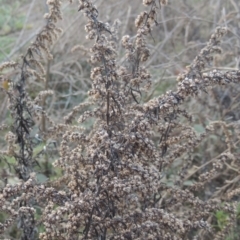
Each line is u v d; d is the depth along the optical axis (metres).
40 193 1.54
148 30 1.88
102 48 1.69
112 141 1.57
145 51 1.92
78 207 1.50
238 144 2.98
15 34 5.12
